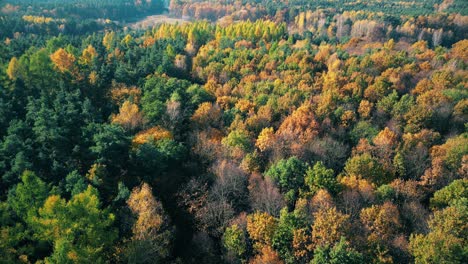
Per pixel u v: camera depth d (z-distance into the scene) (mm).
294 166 69250
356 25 195750
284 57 131500
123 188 63031
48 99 87625
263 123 92250
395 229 57812
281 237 55500
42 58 99562
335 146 82312
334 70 119688
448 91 100500
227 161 76500
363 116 96062
